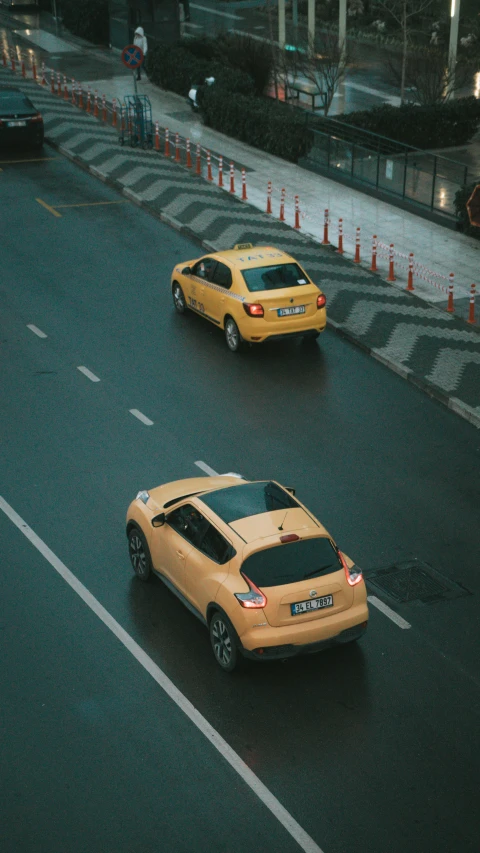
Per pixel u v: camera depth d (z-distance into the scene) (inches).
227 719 402.0
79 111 1467.8
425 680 427.8
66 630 456.8
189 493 489.7
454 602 479.8
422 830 348.8
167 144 1274.6
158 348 771.4
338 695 417.4
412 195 1088.8
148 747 386.6
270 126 1269.7
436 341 778.2
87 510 554.6
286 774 373.4
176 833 347.3
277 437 638.5
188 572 444.5
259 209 1090.1
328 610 416.5
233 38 1635.1
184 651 442.9
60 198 1126.4
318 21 2057.1
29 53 1844.2
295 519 438.0
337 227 1039.0
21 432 641.0
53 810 357.1
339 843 343.0
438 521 547.5
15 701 411.8
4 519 545.3
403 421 664.4
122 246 987.3
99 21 1909.4
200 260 805.2
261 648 407.5
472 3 1948.8
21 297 860.6
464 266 933.2
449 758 383.6
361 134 1258.6
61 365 738.8
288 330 749.9
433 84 1373.0
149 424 653.9
